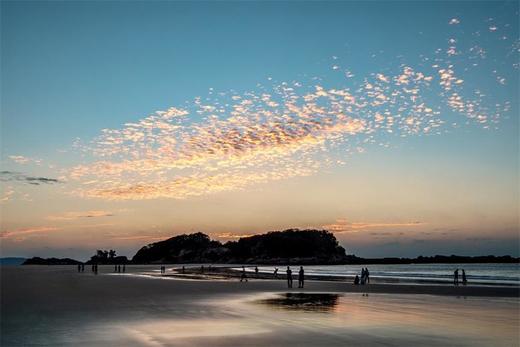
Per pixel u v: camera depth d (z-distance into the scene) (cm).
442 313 2391
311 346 1514
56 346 1523
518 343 1562
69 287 4728
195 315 2312
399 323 2019
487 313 2391
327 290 4191
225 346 1514
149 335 1716
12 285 5166
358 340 1611
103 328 1884
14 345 1544
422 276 9244
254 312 2428
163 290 4200
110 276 8300
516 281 6625
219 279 6925
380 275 9925
